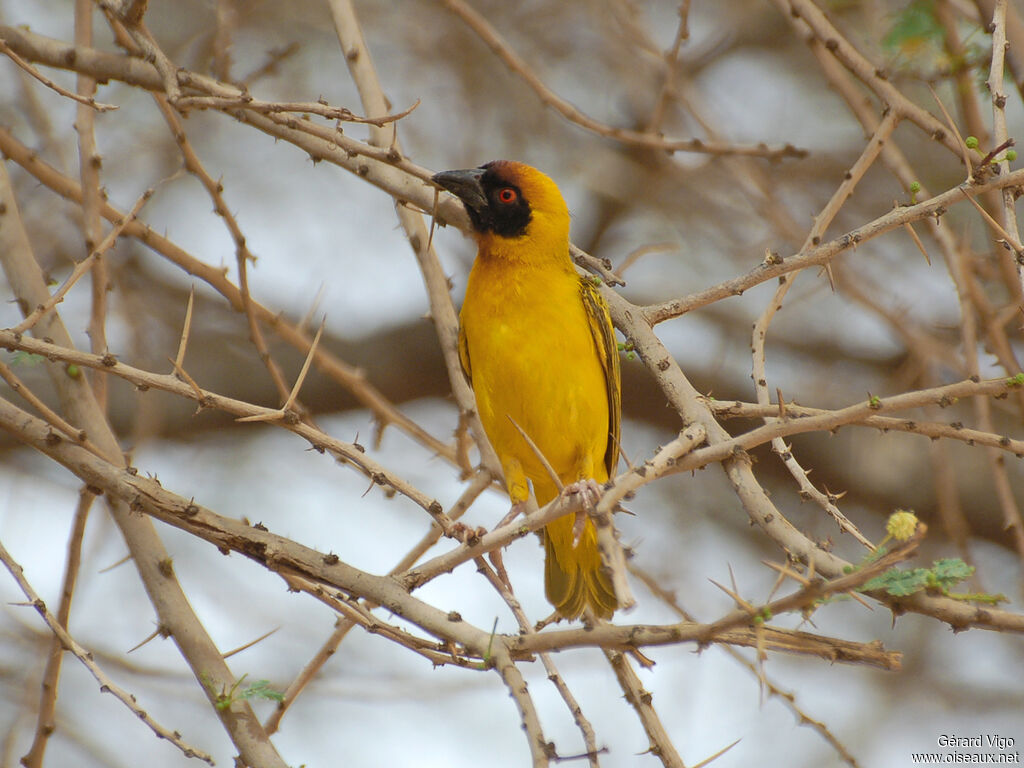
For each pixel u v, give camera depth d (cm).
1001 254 923
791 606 509
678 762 666
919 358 1195
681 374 739
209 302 1549
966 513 1572
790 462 669
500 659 603
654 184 1533
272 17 1464
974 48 934
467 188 930
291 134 838
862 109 975
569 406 902
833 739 699
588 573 893
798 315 1578
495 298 916
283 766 634
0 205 782
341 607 646
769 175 1482
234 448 1473
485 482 875
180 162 1456
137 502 641
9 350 625
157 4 1472
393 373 1608
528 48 1559
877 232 678
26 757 723
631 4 1411
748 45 1619
